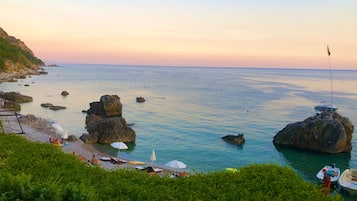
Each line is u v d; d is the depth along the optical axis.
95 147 45.53
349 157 47.28
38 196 7.69
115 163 37.25
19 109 72.62
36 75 191.75
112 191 9.62
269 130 62.12
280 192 10.09
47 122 59.31
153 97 109.25
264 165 12.27
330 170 36.03
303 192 10.09
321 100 116.38
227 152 46.97
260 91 141.38
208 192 10.05
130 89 135.12
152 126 61.94
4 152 12.93
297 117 77.88
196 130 59.84
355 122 75.69
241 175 11.46
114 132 48.41
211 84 176.88
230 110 85.25
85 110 76.12
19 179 7.96
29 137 45.34
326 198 9.98
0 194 7.55
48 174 10.84
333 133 48.31
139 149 46.41
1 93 86.19
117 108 72.19
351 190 32.03
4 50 183.62
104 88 135.88
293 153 48.12
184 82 187.88
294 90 156.50
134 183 10.88
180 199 9.50
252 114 80.06
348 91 160.88
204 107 89.38
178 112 79.69
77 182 10.51
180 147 48.28
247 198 9.60
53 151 14.16
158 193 9.73
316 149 48.62
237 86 166.88
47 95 104.19
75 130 56.00
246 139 54.66
